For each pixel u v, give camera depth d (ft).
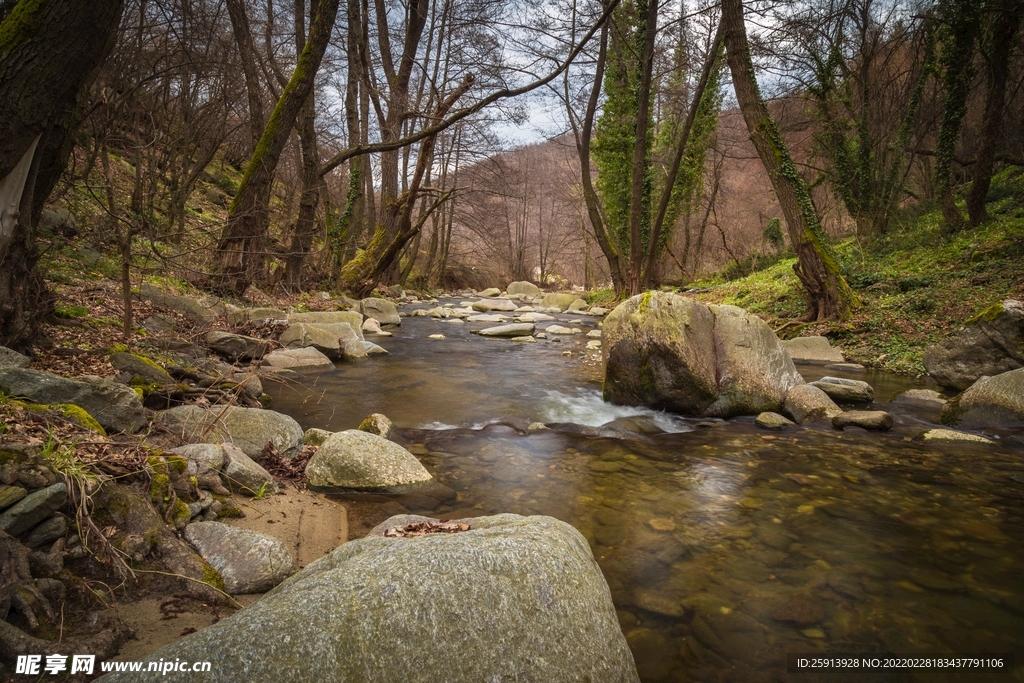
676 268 103.24
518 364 34.55
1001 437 20.49
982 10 46.24
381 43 67.00
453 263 129.08
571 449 18.38
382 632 6.13
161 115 49.37
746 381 23.65
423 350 39.09
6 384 12.05
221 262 38.86
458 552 7.17
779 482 15.79
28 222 15.84
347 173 100.89
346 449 14.60
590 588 7.73
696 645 8.72
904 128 56.95
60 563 7.93
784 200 44.19
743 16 43.42
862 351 38.09
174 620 7.81
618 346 24.73
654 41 56.90
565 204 130.21
